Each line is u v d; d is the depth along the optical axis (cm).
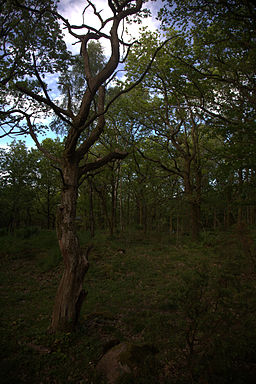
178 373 333
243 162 891
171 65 1183
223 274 357
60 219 558
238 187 969
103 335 517
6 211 2911
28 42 880
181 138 1917
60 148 2197
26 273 1091
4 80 920
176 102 1559
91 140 613
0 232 2178
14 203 2425
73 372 382
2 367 386
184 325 402
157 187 1808
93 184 1930
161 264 1134
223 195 1288
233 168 925
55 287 896
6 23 886
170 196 1728
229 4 785
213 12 861
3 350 443
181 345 352
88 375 367
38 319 613
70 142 578
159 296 738
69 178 577
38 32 863
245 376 288
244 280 371
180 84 1200
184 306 353
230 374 290
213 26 957
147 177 1864
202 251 1198
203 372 301
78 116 577
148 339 473
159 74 1528
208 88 1134
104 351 426
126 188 2372
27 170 2406
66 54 923
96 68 976
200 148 1934
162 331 448
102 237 1841
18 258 1320
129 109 1691
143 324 549
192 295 344
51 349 450
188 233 2014
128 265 1128
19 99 976
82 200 2862
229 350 305
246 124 884
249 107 1000
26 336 509
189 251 1308
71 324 514
